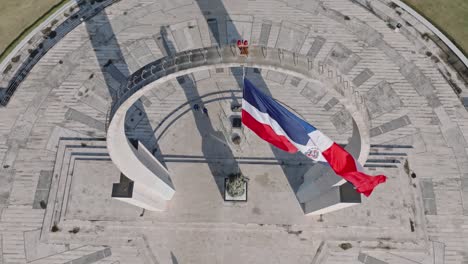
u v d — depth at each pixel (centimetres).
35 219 3095
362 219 3089
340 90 1875
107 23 3812
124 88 2000
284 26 3809
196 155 3300
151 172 2570
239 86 3538
